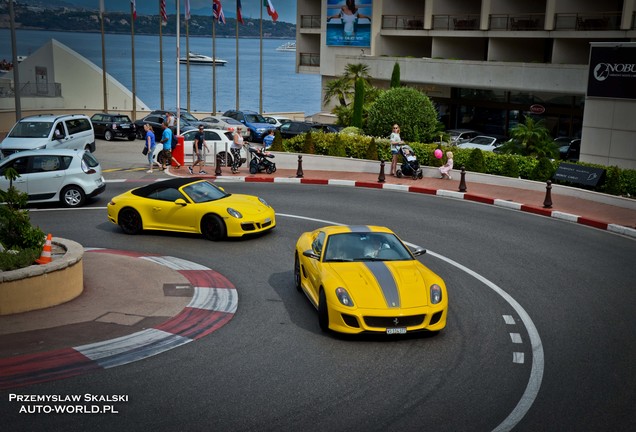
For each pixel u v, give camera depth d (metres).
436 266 13.49
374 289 9.33
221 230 15.26
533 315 10.60
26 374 8.02
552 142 26.41
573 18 36.78
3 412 7.07
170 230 15.76
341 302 9.11
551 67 35.06
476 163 23.97
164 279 12.24
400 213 18.73
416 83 43.34
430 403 7.38
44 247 10.66
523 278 12.73
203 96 146.38
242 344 9.15
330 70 50.06
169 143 26.28
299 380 7.96
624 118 23.20
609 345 9.34
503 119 40.09
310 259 10.80
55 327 9.57
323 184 23.70
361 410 7.19
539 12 40.47
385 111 30.08
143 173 25.42
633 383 8.03
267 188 22.67
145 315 10.23
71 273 10.84
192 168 25.36
